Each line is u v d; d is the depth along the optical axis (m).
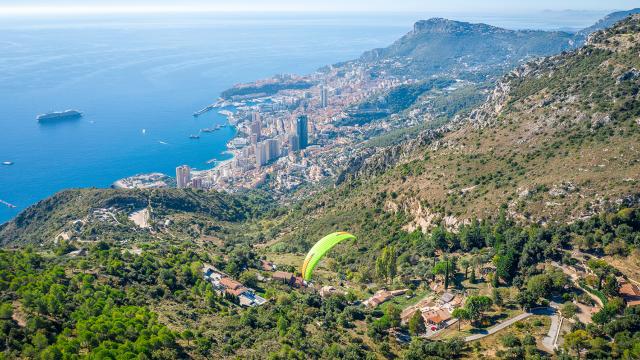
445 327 156.38
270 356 135.50
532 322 149.88
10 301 145.62
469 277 181.88
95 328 133.00
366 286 199.12
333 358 140.62
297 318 165.12
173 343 135.12
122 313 146.75
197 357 134.00
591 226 177.62
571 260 168.12
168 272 187.88
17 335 128.88
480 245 197.50
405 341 153.75
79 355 123.31
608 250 168.25
